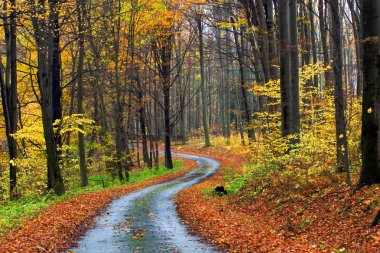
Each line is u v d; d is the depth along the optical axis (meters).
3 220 13.95
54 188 21.47
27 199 20.83
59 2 18.78
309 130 19.50
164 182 29.55
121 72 34.34
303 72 19.72
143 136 44.97
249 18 24.64
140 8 31.39
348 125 17.84
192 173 34.78
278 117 20.88
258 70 26.61
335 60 14.37
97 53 30.14
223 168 36.41
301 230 11.86
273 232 12.14
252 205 17.12
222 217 14.77
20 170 23.86
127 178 32.12
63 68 36.84
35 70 30.05
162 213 16.25
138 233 12.29
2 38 26.75
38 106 32.06
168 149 40.56
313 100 20.23
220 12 30.77
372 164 12.02
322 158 17.33
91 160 33.09
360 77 22.70
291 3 18.86
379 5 11.56
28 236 11.52
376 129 11.91
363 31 11.81
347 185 13.35
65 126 23.14
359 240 9.45
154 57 39.59
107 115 43.00
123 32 33.66
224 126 61.88
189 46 40.28
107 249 10.17
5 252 9.61
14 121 21.73
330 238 10.38
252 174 21.53
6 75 22.14
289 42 18.83
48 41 20.62
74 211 16.25
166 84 39.81
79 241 11.30
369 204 10.85
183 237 11.65
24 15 17.06
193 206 17.81
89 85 38.31
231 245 10.37
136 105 40.69
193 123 92.44
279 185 17.42
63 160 28.17
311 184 15.55
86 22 25.36
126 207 18.03
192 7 38.28
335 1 13.38
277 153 19.77
